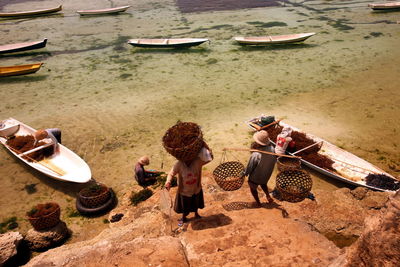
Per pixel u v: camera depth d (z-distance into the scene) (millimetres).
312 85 15336
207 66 18359
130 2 36031
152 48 21688
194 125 4418
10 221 8375
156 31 25078
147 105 14289
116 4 35344
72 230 7996
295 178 6391
